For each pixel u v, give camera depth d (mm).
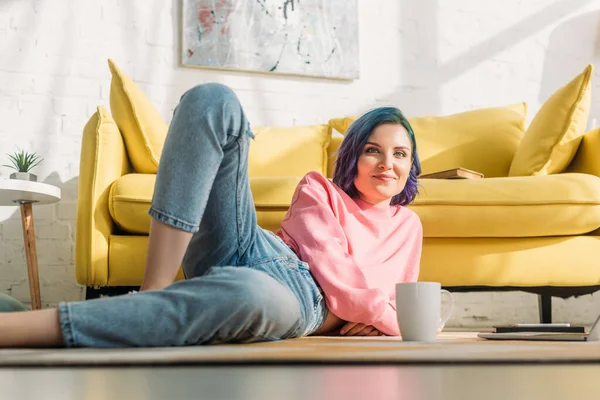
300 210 1646
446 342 1145
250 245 1336
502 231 2412
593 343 1072
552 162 2762
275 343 1117
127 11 3307
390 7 3637
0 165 3096
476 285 2434
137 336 962
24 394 490
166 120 3299
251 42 3404
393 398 456
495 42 3709
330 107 3504
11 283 3076
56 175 3150
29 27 3189
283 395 475
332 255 1507
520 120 3201
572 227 2426
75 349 914
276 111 3436
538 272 2434
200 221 1252
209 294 1014
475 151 3078
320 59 3484
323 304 1486
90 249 2293
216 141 1163
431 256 2408
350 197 1780
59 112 3186
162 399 458
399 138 1752
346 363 686
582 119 2785
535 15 3762
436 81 3629
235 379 572
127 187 2334
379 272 1647
